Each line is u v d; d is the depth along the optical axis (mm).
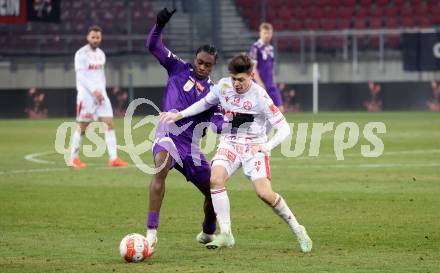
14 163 46688
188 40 91125
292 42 95000
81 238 25297
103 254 22766
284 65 90500
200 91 24500
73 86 86938
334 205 31391
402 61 89062
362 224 27250
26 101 84938
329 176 40156
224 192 23016
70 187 37062
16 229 26891
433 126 69188
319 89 89938
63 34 90438
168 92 24656
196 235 25875
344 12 99812
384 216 28734
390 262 21312
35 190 36125
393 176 39844
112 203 32406
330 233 25734
